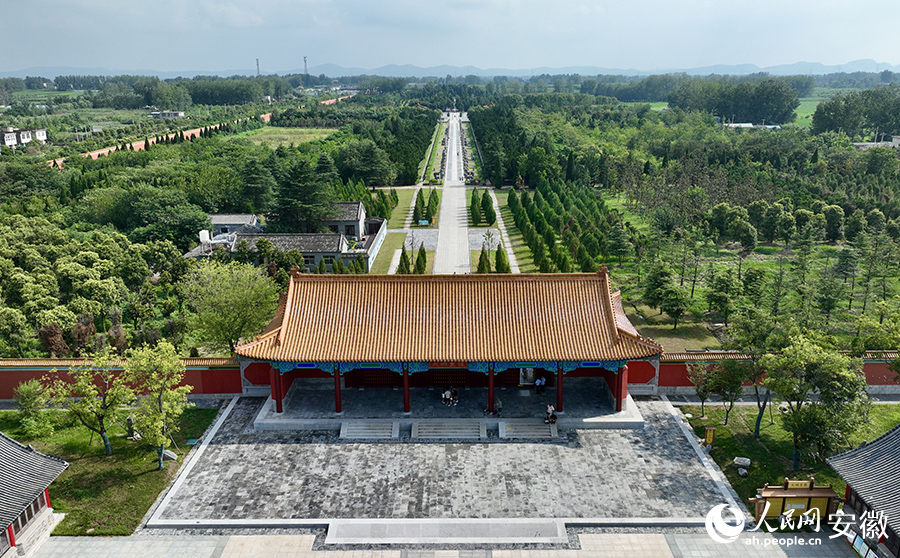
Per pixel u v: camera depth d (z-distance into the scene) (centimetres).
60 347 6488
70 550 3750
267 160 14525
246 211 12988
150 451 4803
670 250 9119
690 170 14138
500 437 4928
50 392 4778
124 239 9494
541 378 5575
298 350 4941
